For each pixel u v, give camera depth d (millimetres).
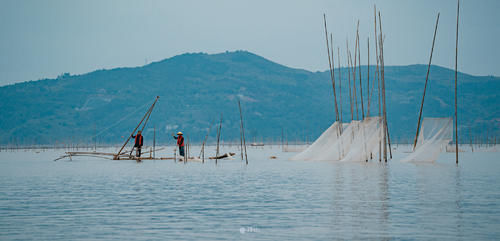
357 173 76625
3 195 51969
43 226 35250
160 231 33375
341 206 42469
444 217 37094
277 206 43031
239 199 47594
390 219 36500
